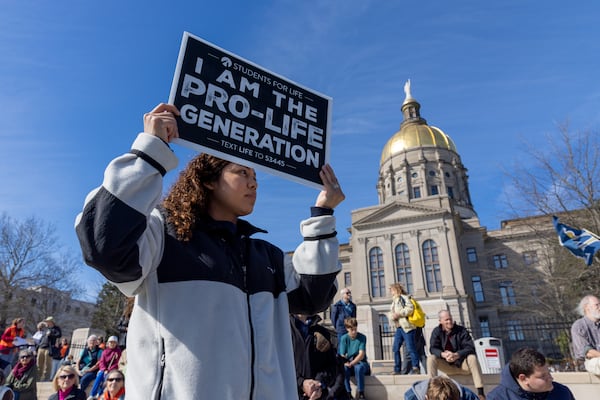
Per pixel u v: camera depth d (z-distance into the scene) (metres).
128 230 1.25
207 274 1.48
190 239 1.55
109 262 1.23
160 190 1.38
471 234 46.00
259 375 1.46
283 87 2.11
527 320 36.78
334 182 2.03
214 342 1.38
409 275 40.69
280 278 1.86
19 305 32.22
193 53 1.85
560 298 24.83
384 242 42.84
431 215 41.94
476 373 7.20
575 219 18.86
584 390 6.94
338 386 5.51
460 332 7.61
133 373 1.38
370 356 35.06
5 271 31.34
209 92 1.83
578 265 20.45
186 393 1.29
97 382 9.66
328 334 5.52
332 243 1.90
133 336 1.43
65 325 41.31
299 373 4.81
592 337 6.68
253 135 1.90
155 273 1.47
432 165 56.38
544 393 4.12
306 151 2.06
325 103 2.24
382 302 39.59
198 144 1.70
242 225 1.89
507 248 44.19
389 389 8.14
